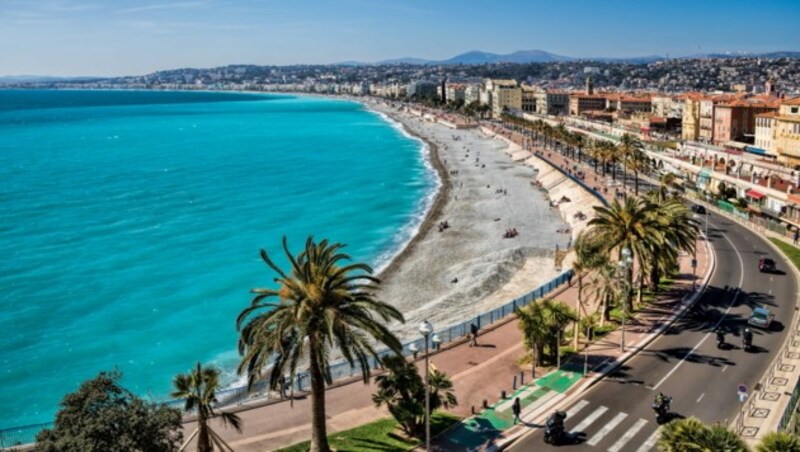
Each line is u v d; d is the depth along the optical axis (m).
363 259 105.56
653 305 69.69
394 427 44.56
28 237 118.56
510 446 42.09
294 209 144.38
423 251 108.69
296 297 38.53
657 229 67.94
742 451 29.38
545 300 56.09
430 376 43.78
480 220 130.38
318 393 39.34
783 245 93.62
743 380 50.81
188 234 122.00
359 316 39.19
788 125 129.50
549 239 114.81
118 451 29.38
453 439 43.00
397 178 187.00
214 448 41.72
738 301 70.12
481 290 87.00
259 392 53.38
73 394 31.95
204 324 78.31
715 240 97.62
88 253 108.50
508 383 51.84
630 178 161.50
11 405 59.28
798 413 42.50
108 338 74.06
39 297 87.06
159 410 32.69
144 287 91.56
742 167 135.38
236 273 98.25
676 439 30.17
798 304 68.62
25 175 190.25
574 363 54.94
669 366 53.91
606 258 62.12
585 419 45.34
